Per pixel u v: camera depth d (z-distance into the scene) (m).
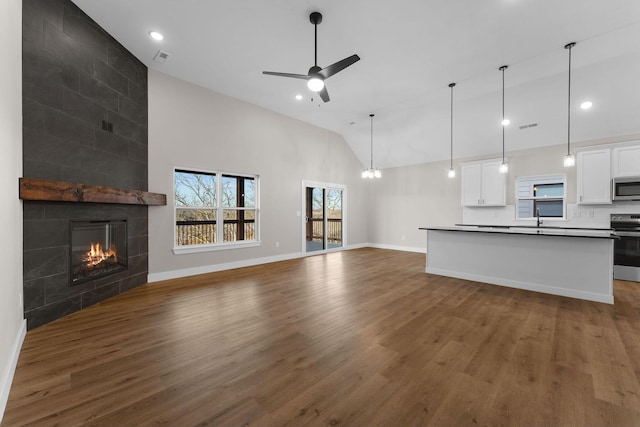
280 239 5.88
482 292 3.58
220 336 2.33
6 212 1.80
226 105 4.90
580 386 1.65
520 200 5.83
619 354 2.01
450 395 1.58
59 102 2.70
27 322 2.42
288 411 1.46
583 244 3.29
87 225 3.02
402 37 3.16
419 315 2.79
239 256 5.16
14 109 2.06
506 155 5.84
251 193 5.48
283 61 3.76
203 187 4.77
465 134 5.82
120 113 3.47
